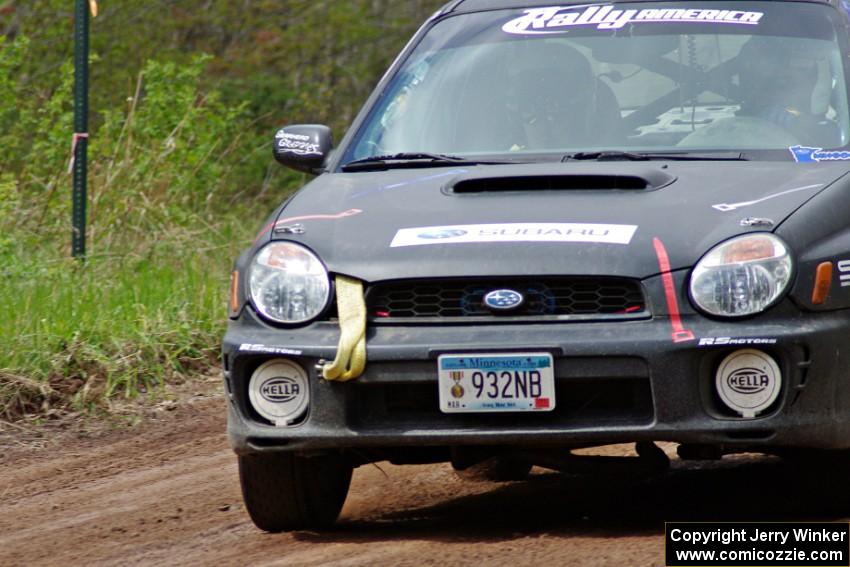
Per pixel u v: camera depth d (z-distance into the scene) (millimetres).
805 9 19609
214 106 51844
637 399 14758
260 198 51688
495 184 16672
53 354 27406
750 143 17938
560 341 14703
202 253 37812
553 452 16266
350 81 61688
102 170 40438
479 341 14867
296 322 15562
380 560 15344
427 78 20250
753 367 14602
